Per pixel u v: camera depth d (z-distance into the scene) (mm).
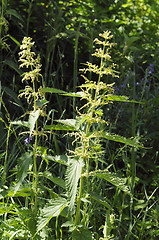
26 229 2053
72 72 4020
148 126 3584
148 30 5102
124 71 4004
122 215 2854
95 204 2574
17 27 3834
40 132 1974
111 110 3666
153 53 4500
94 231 2600
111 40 4250
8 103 3443
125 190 1833
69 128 1846
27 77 1896
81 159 1770
